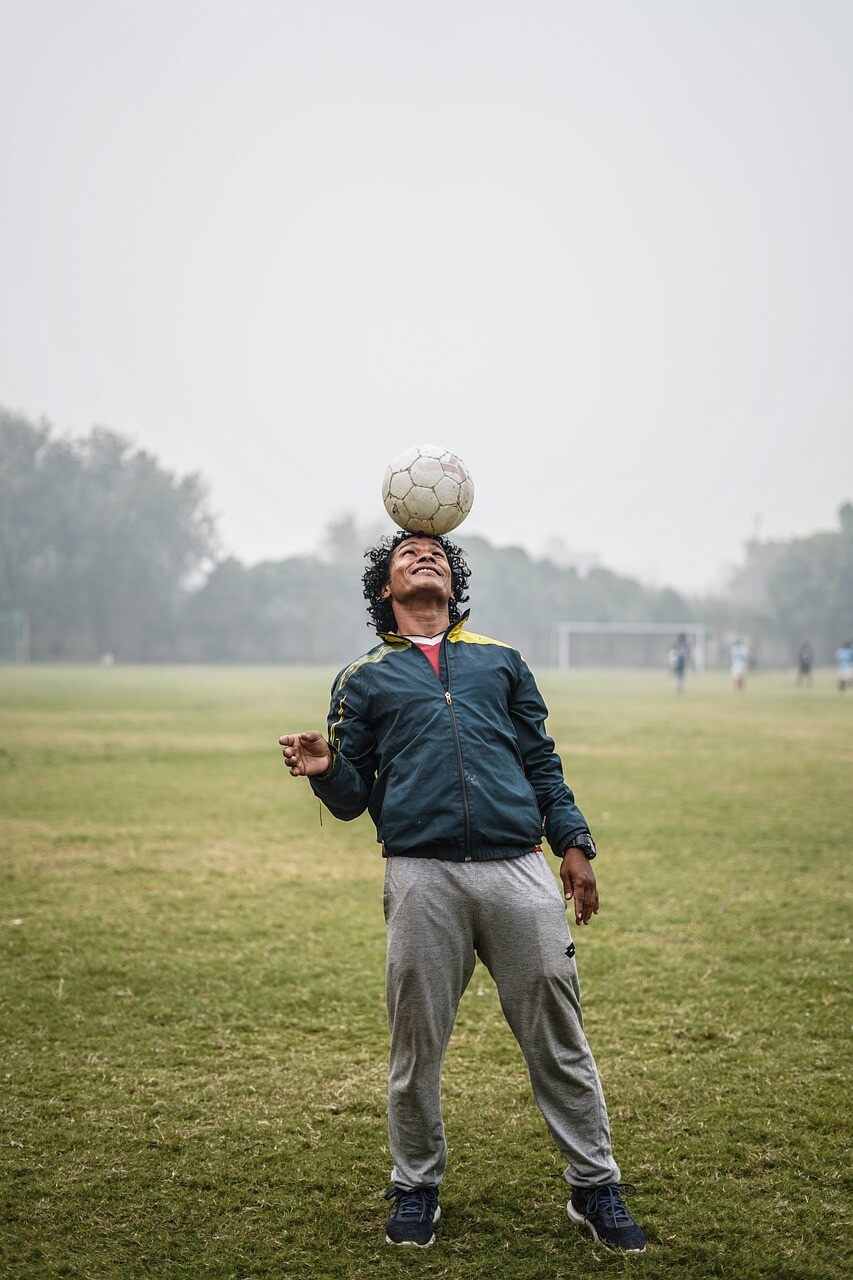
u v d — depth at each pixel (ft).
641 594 286.25
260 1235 10.52
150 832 32.09
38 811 35.53
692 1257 10.13
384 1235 10.53
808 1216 10.81
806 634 278.05
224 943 20.52
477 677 11.12
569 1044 10.59
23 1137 12.50
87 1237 10.46
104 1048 15.29
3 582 245.65
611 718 82.02
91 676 159.84
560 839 11.16
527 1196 11.30
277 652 262.06
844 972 18.80
